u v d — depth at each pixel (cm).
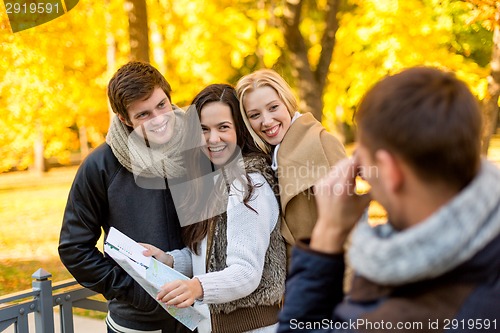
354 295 92
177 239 238
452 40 884
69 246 236
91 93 1145
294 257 103
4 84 954
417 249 76
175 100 1082
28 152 1502
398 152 85
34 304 290
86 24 946
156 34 1094
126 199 234
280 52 958
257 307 210
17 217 1269
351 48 1025
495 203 80
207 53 1084
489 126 655
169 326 243
